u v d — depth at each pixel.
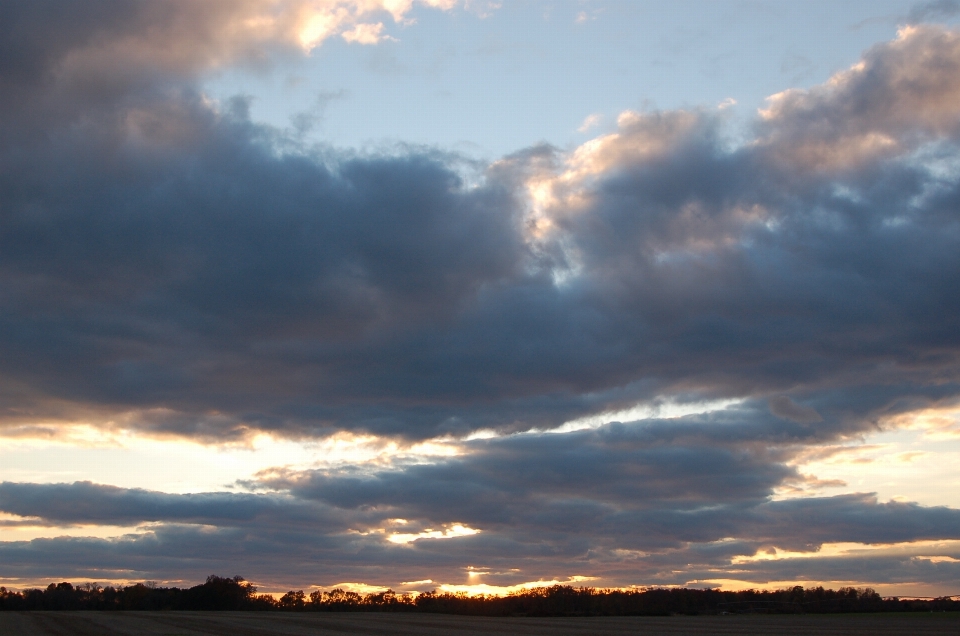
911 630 63.28
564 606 114.69
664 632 61.78
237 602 135.25
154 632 55.66
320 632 56.38
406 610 125.94
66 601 137.00
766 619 92.75
